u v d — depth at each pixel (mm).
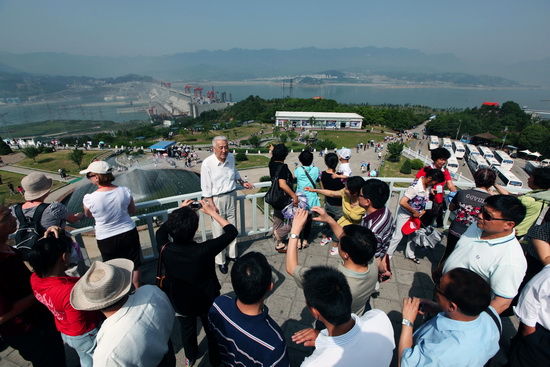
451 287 1597
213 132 73688
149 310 1865
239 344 1771
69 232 3410
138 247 3305
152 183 26453
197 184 27969
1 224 2070
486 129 74500
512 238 2100
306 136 59969
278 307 3209
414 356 1670
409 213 3637
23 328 2207
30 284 2225
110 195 2916
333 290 1533
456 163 42969
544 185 2951
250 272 1643
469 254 2295
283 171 3713
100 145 51000
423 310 2123
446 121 74250
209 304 2346
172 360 2188
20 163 38594
